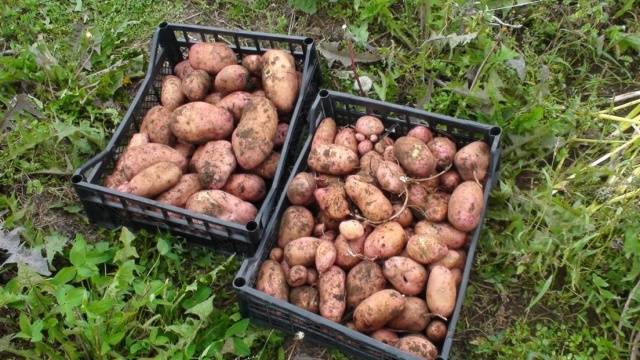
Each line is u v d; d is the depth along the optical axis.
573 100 0.98
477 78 0.98
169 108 0.95
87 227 0.92
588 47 1.05
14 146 0.97
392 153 0.86
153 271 0.87
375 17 1.12
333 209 0.82
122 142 0.94
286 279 0.80
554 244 0.85
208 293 0.83
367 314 0.73
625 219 0.85
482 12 1.01
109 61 1.10
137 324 0.79
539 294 0.80
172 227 0.86
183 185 0.86
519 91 1.00
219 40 1.12
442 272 0.75
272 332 0.80
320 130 0.91
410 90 1.03
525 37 1.08
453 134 0.90
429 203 0.83
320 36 1.12
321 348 0.81
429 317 0.75
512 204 0.89
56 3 1.18
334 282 0.77
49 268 0.86
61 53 1.11
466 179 0.84
